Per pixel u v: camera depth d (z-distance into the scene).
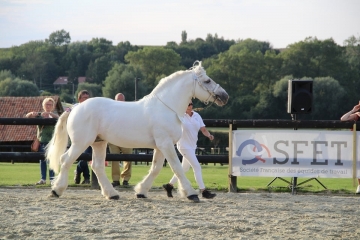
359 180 14.83
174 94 12.41
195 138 13.16
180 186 12.44
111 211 10.94
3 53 136.88
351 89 83.50
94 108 12.34
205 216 10.64
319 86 76.00
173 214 10.76
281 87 78.19
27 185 15.67
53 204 11.61
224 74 87.81
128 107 12.41
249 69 87.12
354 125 14.62
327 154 14.70
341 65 86.75
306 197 14.05
